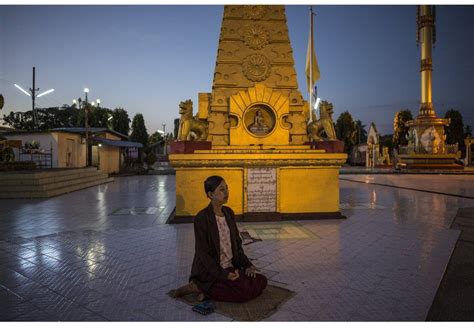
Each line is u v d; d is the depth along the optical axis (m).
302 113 8.44
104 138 25.83
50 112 41.62
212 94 8.27
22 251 5.29
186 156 7.30
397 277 4.09
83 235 6.35
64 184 14.41
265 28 8.33
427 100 33.28
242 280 3.34
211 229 3.43
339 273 4.23
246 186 7.52
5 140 17.19
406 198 12.17
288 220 7.66
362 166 45.38
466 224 7.37
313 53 12.35
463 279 4.12
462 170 30.78
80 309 3.28
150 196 12.86
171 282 3.96
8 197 12.05
